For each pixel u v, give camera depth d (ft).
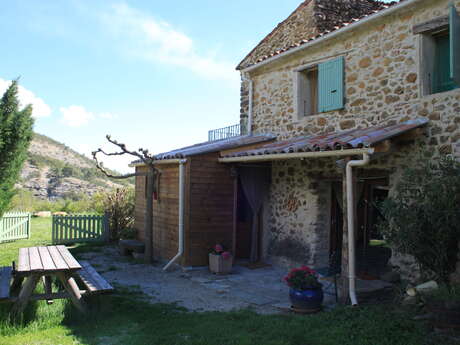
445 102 19.04
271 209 29.94
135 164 37.27
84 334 14.29
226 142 29.66
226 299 19.98
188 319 16.17
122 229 40.65
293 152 21.54
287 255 27.68
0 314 14.93
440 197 15.85
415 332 14.14
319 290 17.62
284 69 29.50
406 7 20.95
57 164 211.00
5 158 36.81
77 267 15.66
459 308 14.02
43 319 15.43
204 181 27.43
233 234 28.32
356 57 24.09
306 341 13.66
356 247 25.12
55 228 39.58
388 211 17.39
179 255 26.73
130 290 21.36
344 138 19.13
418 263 18.49
